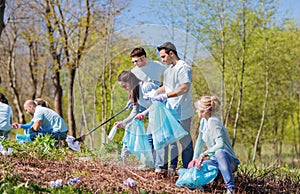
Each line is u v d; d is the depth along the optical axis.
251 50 17.47
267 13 16.59
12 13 17.33
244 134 19.83
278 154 20.78
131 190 4.10
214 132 4.36
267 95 18.14
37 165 4.68
